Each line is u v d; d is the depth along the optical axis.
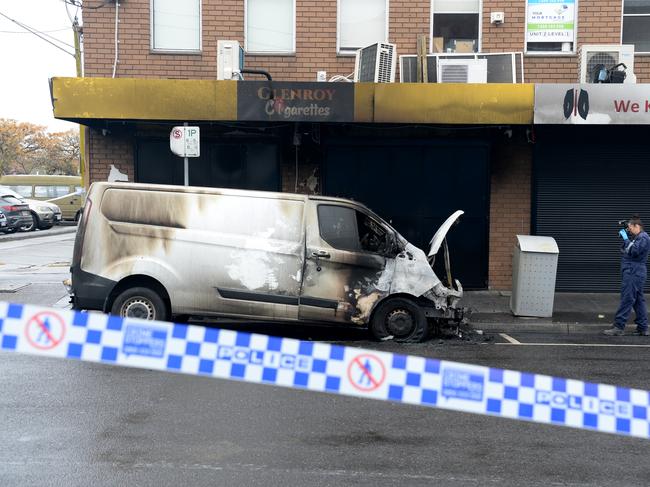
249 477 4.53
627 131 13.29
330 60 13.31
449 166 13.41
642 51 13.33
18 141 66.81
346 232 9.06
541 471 4.72
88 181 13.34
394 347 8.93
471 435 5.49
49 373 7.26
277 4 13.31
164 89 11.62
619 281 13.55
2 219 26.05
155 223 8.93
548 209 13.47
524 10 13.23
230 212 8.99
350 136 13.37
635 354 8.70
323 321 9.04
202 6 13.19
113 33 13.12
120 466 4.70
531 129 12.98
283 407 6.18
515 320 10.80
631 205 13.43
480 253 13.52
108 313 8.98
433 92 11.72
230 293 8.91
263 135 13.38
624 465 4.86
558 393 4.01
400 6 13.28
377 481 4.50
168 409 6.06
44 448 5.04
